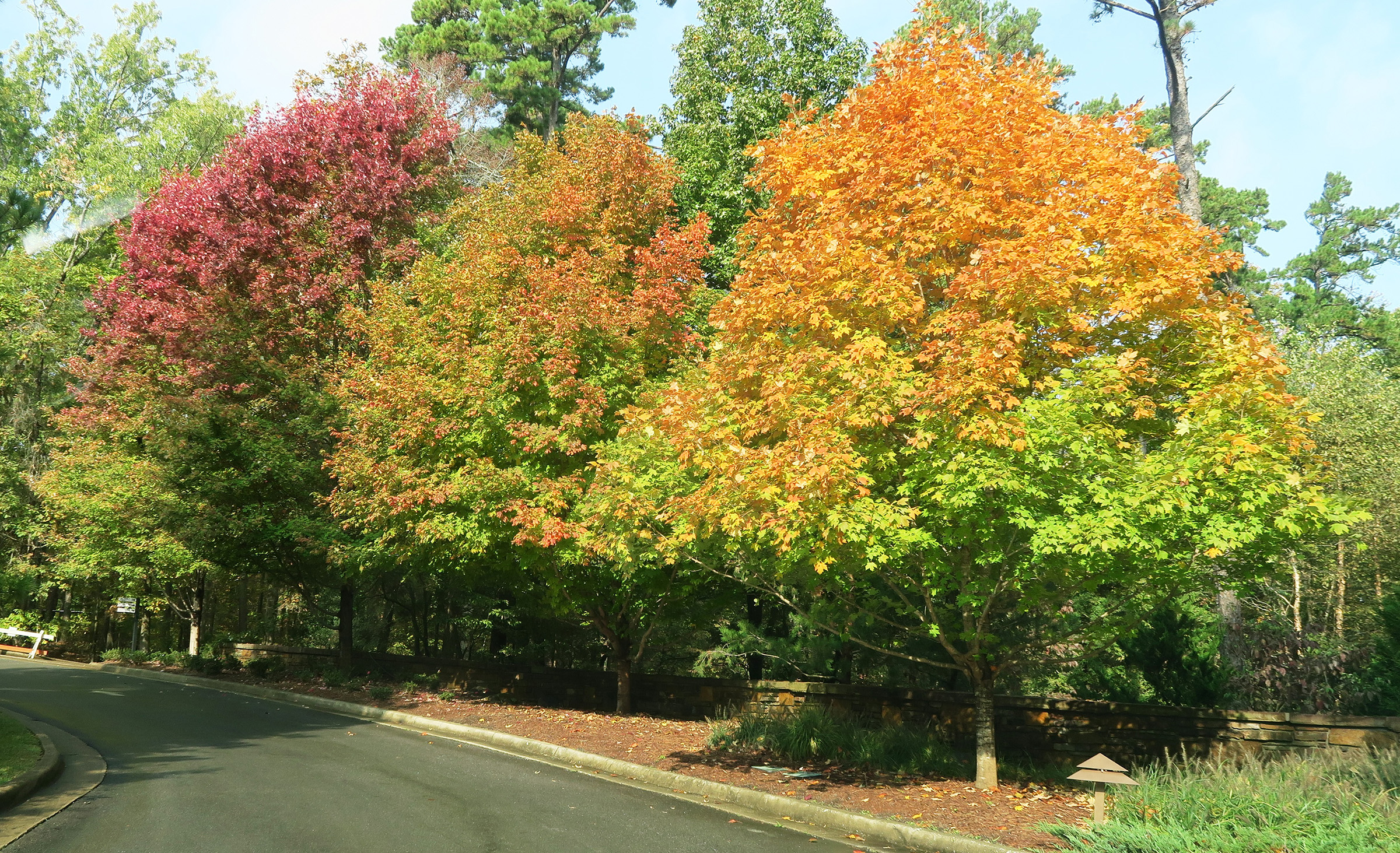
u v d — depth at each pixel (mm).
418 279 19141
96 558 27516
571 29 39219
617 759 12422
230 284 23703
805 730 12469
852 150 10922
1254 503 8711
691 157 23812
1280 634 14828
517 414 15938
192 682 24656
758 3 24141
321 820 8328
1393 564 17531
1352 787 8242
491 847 7520
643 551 12758
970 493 8820
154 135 37812
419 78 27531
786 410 10039
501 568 17719
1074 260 9273
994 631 14555
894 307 9969
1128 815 8102
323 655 26266
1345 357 20656
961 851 8086
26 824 8188
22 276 32094
